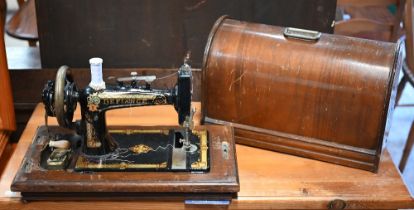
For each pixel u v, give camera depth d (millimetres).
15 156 1660
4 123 1781
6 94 1745
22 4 2969
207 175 1493
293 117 1651
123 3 1938
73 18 1948
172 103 1514
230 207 1523
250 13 2004
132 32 2002
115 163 1521
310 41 1654
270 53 1645
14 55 2168
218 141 1649
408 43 2619
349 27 2719
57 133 1671
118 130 1685
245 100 1688
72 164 1522
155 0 1943
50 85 1484
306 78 1599
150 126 1722
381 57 1560
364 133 1579
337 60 1582
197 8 1974
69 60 2033
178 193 1483
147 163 1523
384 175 1604
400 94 2883
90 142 1543
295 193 1526
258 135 1716
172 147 1602
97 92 1493
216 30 1734
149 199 1503
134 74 1562
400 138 3068
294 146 1683
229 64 1670
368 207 1522
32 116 1860
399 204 1517
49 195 1472
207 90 1725
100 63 1475
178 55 2062
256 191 1534
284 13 2004
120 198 1493
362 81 1541
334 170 1628
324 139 1646
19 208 1503
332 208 1524
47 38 1979
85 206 1518
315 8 1992
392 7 3197
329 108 1591
